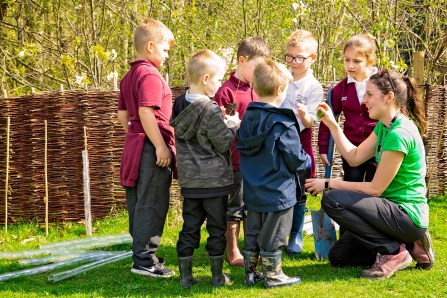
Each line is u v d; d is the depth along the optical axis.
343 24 8.35
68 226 5.06
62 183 5.14
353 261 3.59
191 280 3.34
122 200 5.31
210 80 3.25
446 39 7.19
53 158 5.12
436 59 7.35
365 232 3.29
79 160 5.14
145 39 3.52
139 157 3.48
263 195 3.16
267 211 3.16
